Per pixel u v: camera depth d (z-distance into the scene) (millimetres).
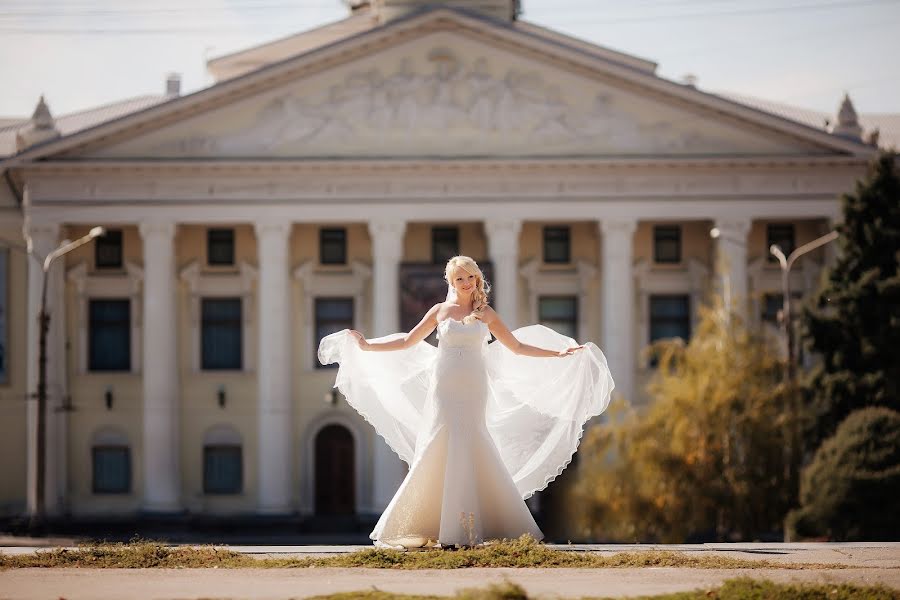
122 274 59875
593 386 14898
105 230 60031
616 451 47531
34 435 57000
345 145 56219
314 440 60156
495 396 14938
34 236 56688
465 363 14055
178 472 58312
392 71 56344
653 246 60500
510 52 56125
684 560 13258
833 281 44969
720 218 56656
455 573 12469
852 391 42938
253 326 60156
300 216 56750
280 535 55750
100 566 13195
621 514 45312
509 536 14078
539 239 60656
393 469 56812
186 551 13883
